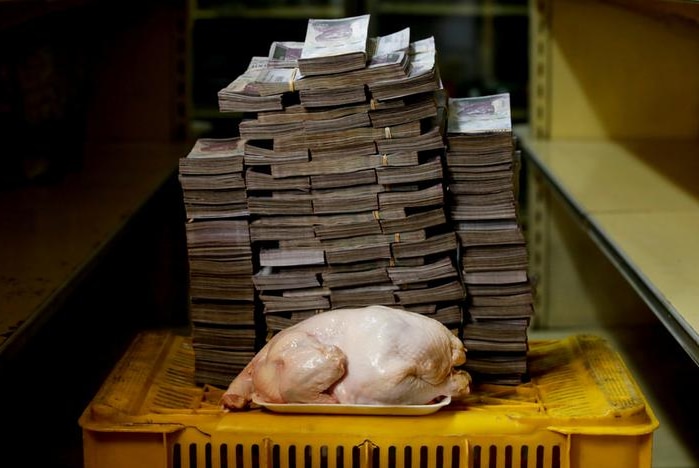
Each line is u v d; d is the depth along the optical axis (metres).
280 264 1.68
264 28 4.29
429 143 1.61
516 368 1.73
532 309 1.70
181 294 3.12
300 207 1.66
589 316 3.21
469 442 1.54
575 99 3.23
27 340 1.65
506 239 1.67
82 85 2.87
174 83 3.27
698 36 3.12
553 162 2.90
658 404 2.64
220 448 1.55
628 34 3.16
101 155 3.10
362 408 1.54
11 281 1.89
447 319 1.70
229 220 1.68
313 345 1.55
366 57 1.60
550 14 3.18
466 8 4.39
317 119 1.62
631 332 3.14
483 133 1.65
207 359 1.74
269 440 1.54
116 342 2.93
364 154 1.63
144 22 3.21
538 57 3.22
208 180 1.67
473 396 1.67
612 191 2.54
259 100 1.62
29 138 2.62
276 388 1.55
